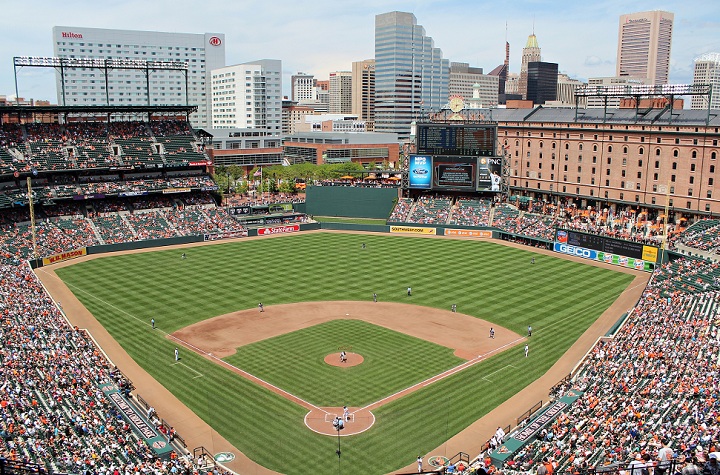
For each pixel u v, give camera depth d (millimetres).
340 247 125250
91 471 39312
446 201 146500
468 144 140750
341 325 78125
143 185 136625
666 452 24531
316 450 48781
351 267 108000
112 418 50219
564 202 147750
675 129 120438
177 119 154750
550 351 69938
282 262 111750
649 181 126438
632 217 130000
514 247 125125
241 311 83750
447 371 64188
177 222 134375
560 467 39719
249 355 68250
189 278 100438
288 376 62688
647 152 125938
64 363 59062
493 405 56656
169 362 66375
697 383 50906
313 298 89812
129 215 132875
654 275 93938
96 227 125250
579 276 102875
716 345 59000
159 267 107688
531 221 132875
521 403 57062
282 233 140500
